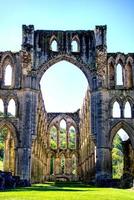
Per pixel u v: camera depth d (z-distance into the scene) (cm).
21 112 4800
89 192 2842
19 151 4666
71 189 3428
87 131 6594
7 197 1995
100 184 4469
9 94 4850
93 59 5047
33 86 4897
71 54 5066
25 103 4797
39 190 3081
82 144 7862
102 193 2709
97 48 4984
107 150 4678
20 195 2228
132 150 4988
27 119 4753
